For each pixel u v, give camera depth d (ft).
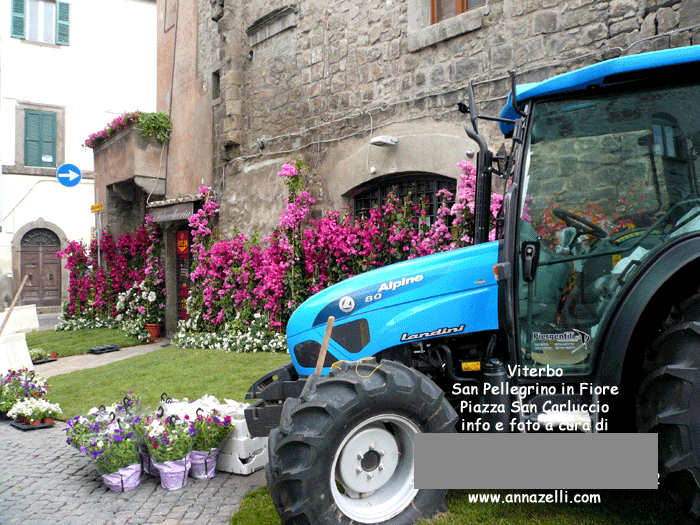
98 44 63.10
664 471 8.29
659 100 9.33
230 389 19.10
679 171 9.29
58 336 38.96
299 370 10.77
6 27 58.54
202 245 32.42
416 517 9.20
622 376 9.77
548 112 9.59
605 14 16.51
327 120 25.41
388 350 10.34
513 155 11.90
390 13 22.57
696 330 8.02
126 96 64.90
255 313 27.50
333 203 25.04
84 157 62.80
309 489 8.35
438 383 10.55
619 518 9.21
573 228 9.50
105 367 26.05
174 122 38.34
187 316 36.78
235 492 11.64
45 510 11.00
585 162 9.48
